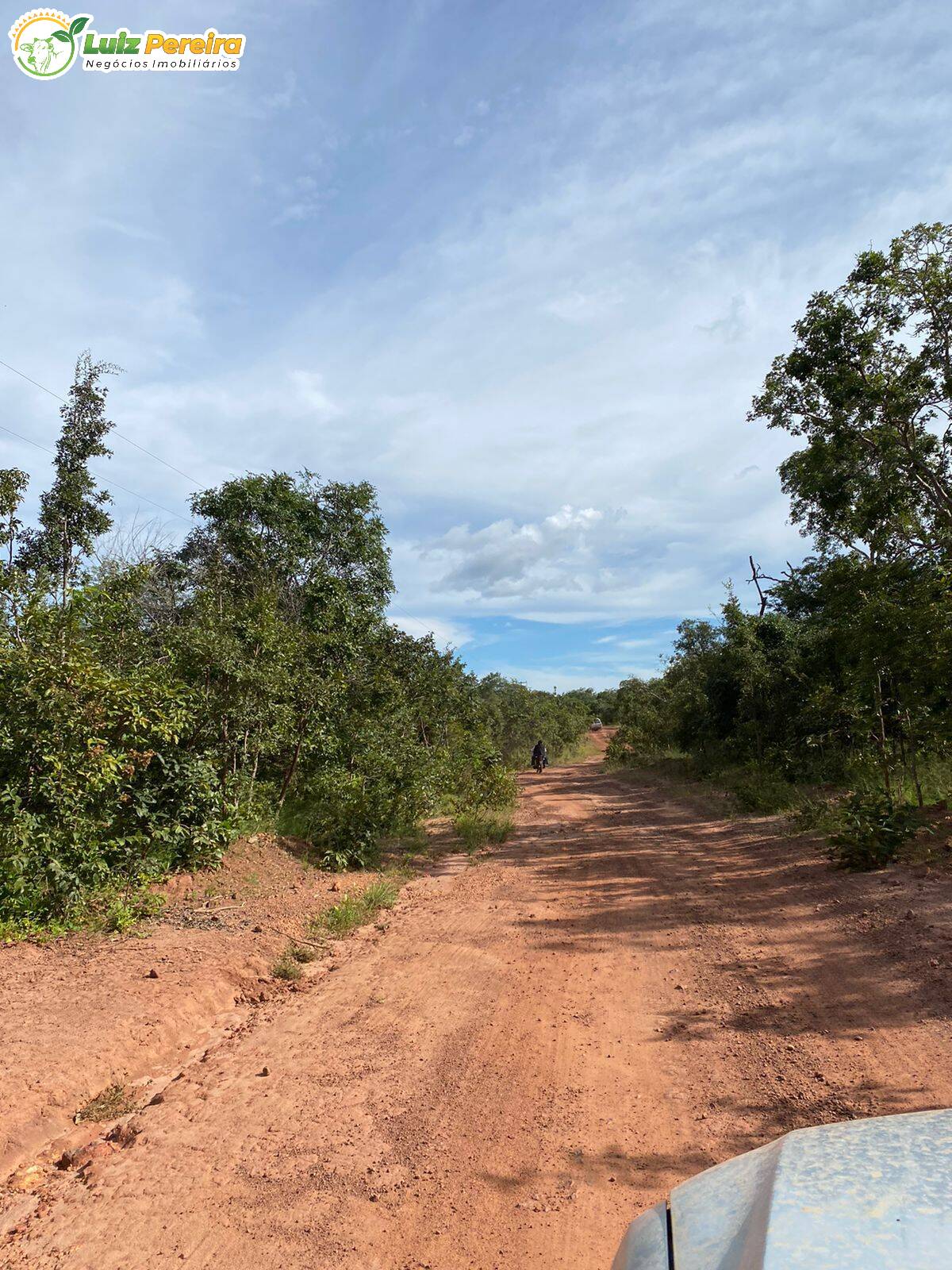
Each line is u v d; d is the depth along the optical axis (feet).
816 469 43.91
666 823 44.06
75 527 46.83
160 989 17.10
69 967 18.07
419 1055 14.69
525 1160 10.94
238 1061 14.66
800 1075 12.82
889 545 41.86
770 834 36.32
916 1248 4.13
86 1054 13.91
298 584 58.54
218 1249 9.26
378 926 24.54
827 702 42.52
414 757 41.78
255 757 33.65
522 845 39.22
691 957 19.60
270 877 27.61
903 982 16.25
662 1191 9.96
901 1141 5.28
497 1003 17.31
